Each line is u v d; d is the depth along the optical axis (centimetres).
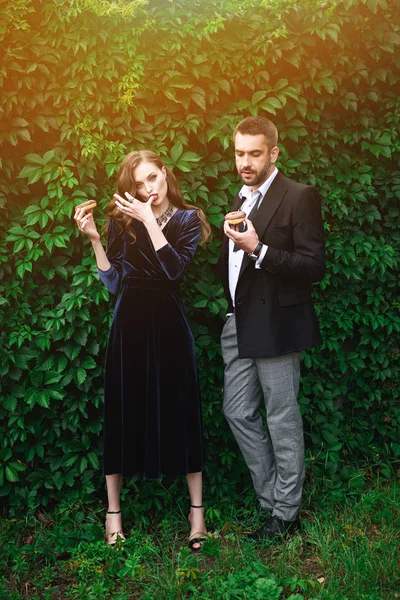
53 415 325
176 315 291
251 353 286
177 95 316
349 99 343
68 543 295
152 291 287
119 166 308
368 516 308
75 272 311
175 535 311
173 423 293
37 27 296
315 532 292
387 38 338
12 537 300
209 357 335
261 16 320
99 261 286
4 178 308
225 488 337
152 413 289
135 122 319
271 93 330
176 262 276
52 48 297
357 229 364
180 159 317
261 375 293
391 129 355
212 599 247
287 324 286
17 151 310
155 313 288
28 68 294
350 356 366
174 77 311
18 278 315
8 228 312
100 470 336
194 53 312
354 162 356
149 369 288
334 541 285
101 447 335
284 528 298
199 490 306
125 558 288
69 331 312
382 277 363
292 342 286
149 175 280
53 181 311
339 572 264
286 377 291
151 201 274
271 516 304
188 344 295
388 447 377
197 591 256
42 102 300
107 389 293
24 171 302
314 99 341
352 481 341
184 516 321
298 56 325
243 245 272
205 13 317
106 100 306
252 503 335
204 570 275
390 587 254
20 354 313
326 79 331
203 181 334
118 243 291
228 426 346
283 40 322
